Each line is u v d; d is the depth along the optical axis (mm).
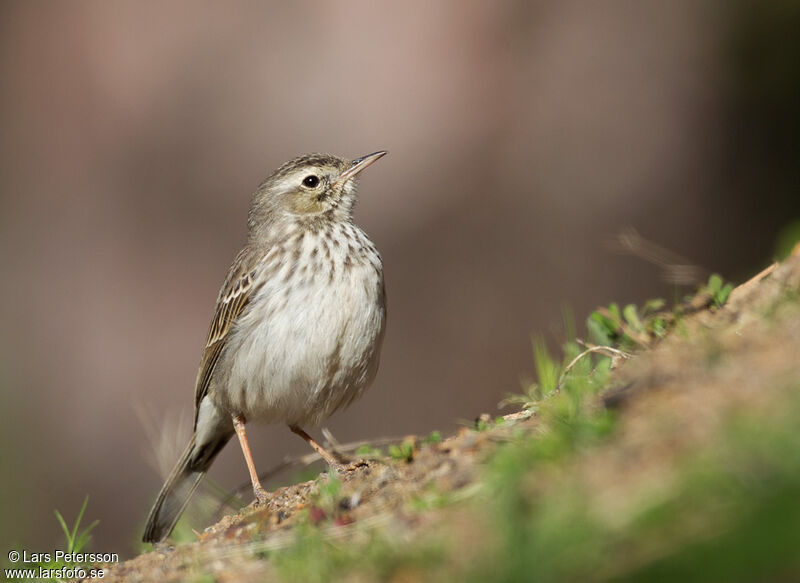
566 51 17812
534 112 17766
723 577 3602
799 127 18172
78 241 17922
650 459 4398
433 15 17422
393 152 17484
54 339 17672
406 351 17500
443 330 17594
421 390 17484
